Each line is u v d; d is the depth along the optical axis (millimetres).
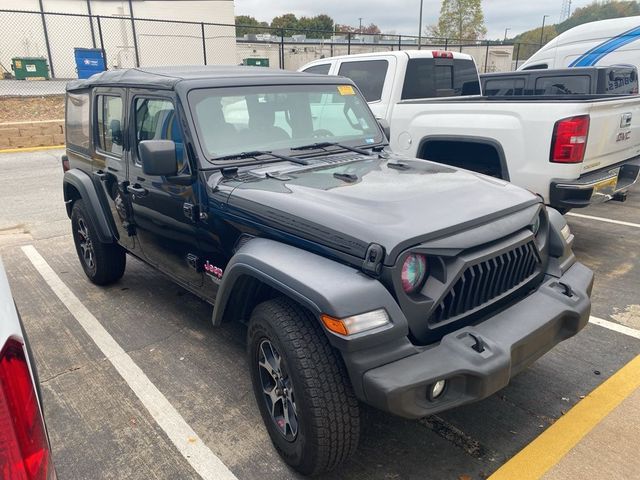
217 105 3400
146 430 3014
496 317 2572
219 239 3172
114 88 4047
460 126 5508
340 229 2430
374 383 2152
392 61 6953
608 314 4324
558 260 3010
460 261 2406
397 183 2990
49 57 30859
